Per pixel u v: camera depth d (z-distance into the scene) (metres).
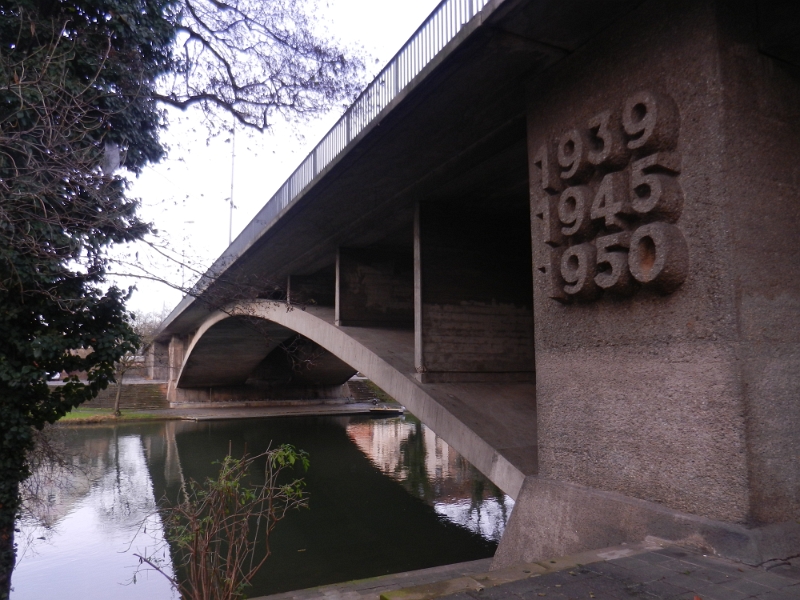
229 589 5.63
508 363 11.30
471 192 10.80
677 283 5.04
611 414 5.67
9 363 7.84
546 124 6.90
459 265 11.23
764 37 5.15
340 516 15.05
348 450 26.30
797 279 5.05
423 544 12.75
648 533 4.99
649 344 5.33
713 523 4.52
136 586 10.41
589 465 5.88
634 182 5.35
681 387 5.00
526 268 11.84
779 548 4.31
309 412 43.06
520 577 4.04
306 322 16.77
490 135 8.93
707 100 4.96
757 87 5.08
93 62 8.30
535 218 6.84
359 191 11.45
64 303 7.95
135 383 50.47
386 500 16.73
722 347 4.69
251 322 10.04
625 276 5.40
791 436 4.76
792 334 4.93
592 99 6.22
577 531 5.71
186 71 9.84
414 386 10.42
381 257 15.34
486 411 9.59
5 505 8.04
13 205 7.20
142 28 9.02
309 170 12.57
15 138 6.71
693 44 5.12
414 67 8.78
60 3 8.53
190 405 45.53
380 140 9.20
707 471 4.73
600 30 6.18
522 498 6.52
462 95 7.80
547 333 6.54
